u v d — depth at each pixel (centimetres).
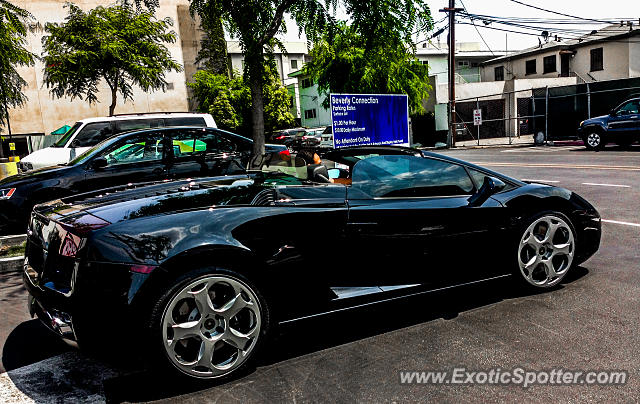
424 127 3144
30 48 2552
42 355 305
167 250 246
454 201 343
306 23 626
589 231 390
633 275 396
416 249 324
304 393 245
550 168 1131
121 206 289
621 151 1437
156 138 668
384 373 262
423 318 335
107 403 244
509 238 359
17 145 2584
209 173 688
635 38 3166
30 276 285
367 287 312
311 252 288
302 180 352
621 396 231
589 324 309
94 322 239
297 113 4569
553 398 231
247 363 268
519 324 315
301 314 287
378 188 325
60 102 2648
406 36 643
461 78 3438
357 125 1005
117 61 1441
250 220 272
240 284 262
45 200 604
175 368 246
